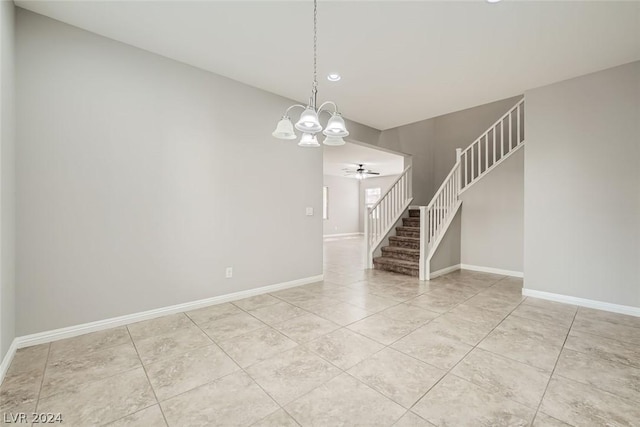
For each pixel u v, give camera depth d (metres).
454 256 5.28
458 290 4.02
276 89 3.75
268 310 3.23
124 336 2.56
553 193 3.55
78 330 2.56
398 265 5.12
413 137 6.61
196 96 3.21
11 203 2.17
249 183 3.68
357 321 2.92
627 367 2.08
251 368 2.07
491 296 3.75
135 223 2.84
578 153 3.38
